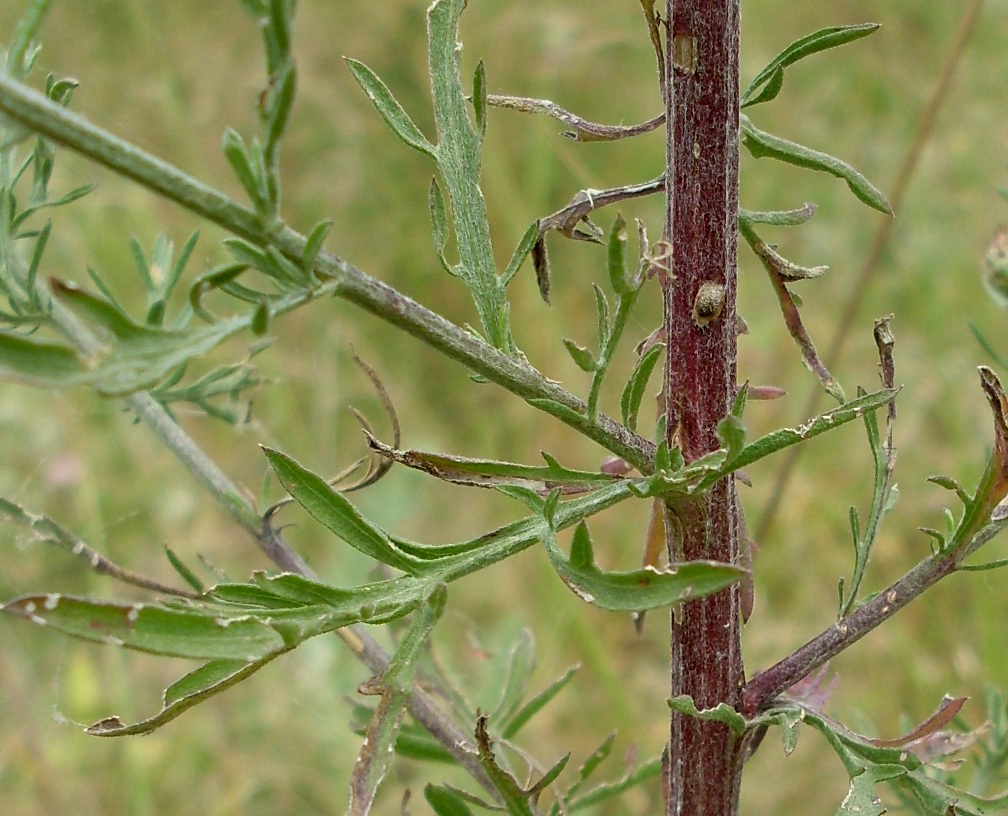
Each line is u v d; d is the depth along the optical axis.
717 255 1.53
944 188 5.93
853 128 6.32
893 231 5.82
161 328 1.02
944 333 5.45
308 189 6.21
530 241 1.49
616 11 6.29
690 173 1.52
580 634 4.34
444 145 1.54
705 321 1.54
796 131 6.36
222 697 4.58
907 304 5.64
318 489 1.36
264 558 5.05
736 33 1.49
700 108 1.50
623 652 4.78
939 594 4.38
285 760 4.41
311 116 6.22
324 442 5.21
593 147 6.19
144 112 5.75
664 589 1.20
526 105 1.73
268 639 1.18
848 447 5.17
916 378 5.35
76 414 5.16
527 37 6.15
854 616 1.68
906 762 1.49
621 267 1.22
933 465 5.06
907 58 6.35
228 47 5.93
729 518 1.61
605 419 1.41
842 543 4.89
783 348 5.61
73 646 4.63
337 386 5.64
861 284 4.31
